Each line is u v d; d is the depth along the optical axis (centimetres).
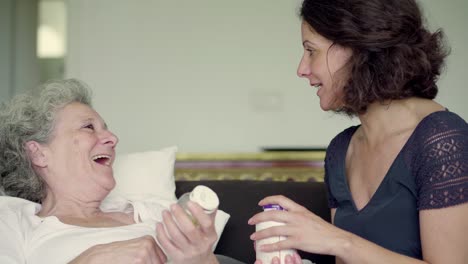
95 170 152
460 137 107
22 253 135
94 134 155
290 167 268
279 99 301
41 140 151
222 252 176
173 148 194
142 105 305
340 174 132
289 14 302
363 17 108
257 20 303
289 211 106
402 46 109
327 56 116
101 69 306
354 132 138
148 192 182
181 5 305
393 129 118
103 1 307
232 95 304
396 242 116
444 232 103
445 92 296
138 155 189
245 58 304
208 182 194
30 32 454
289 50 302
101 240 137
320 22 113
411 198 114
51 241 136
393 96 113
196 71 305
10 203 150
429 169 107
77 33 306
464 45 294
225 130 304
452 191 103
